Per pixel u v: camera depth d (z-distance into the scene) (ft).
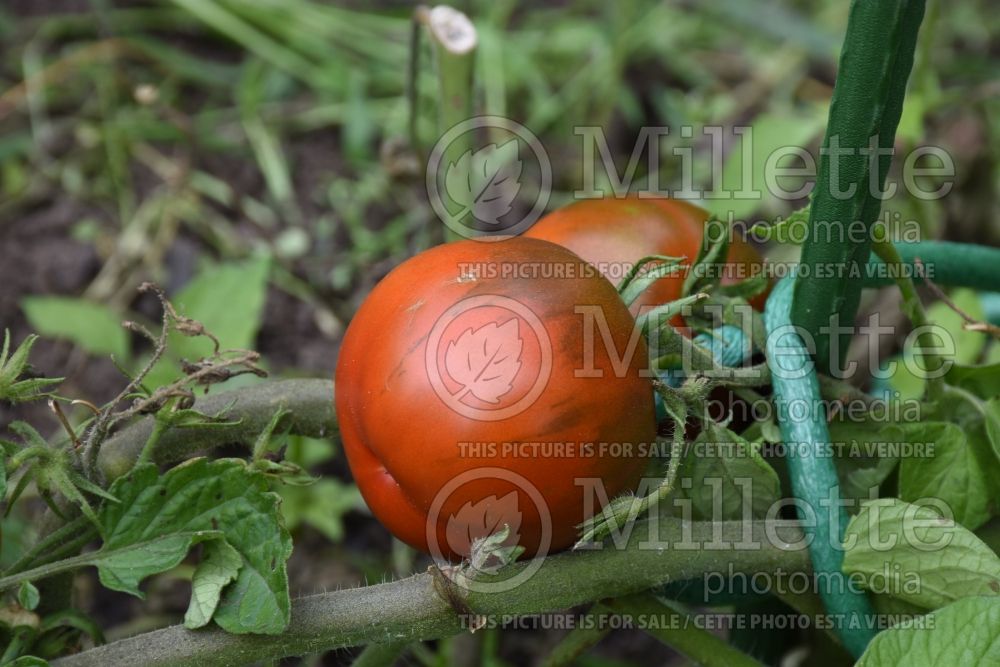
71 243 3.23
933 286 1.80
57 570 1.75
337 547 2.69
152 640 1.74
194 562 2.55
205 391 1.86
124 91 3.63
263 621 1.71
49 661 1.74
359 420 1.70
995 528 1.84
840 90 1.65
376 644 1.87
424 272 1.70
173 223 3.26
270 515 1.74
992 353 2.22
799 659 2.18
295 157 3.56
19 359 1.72
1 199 3.33
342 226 3.33
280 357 3.03
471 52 2.09
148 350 3.04
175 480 1.75
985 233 3.05
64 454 1.73
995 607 1.65
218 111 3.67
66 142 3.49
